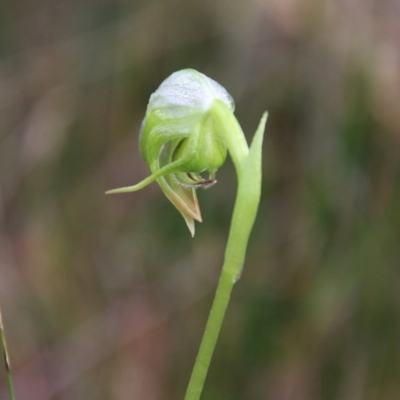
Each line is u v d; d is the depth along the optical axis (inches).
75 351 18.3
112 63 19.0
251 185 11.9
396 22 16.7
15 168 18.7
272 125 17.7
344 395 16.0
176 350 18.1
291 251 16.9
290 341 16.5
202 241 17.8
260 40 18.0
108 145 19.3
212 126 12.3
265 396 16.3
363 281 16.1
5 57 19.9
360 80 16.3
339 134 16.5
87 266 18.9
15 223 18.6
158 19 18.8
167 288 18.3
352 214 16.3
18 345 17.9
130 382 17.9
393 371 15.9
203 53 18.5
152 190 19.4
